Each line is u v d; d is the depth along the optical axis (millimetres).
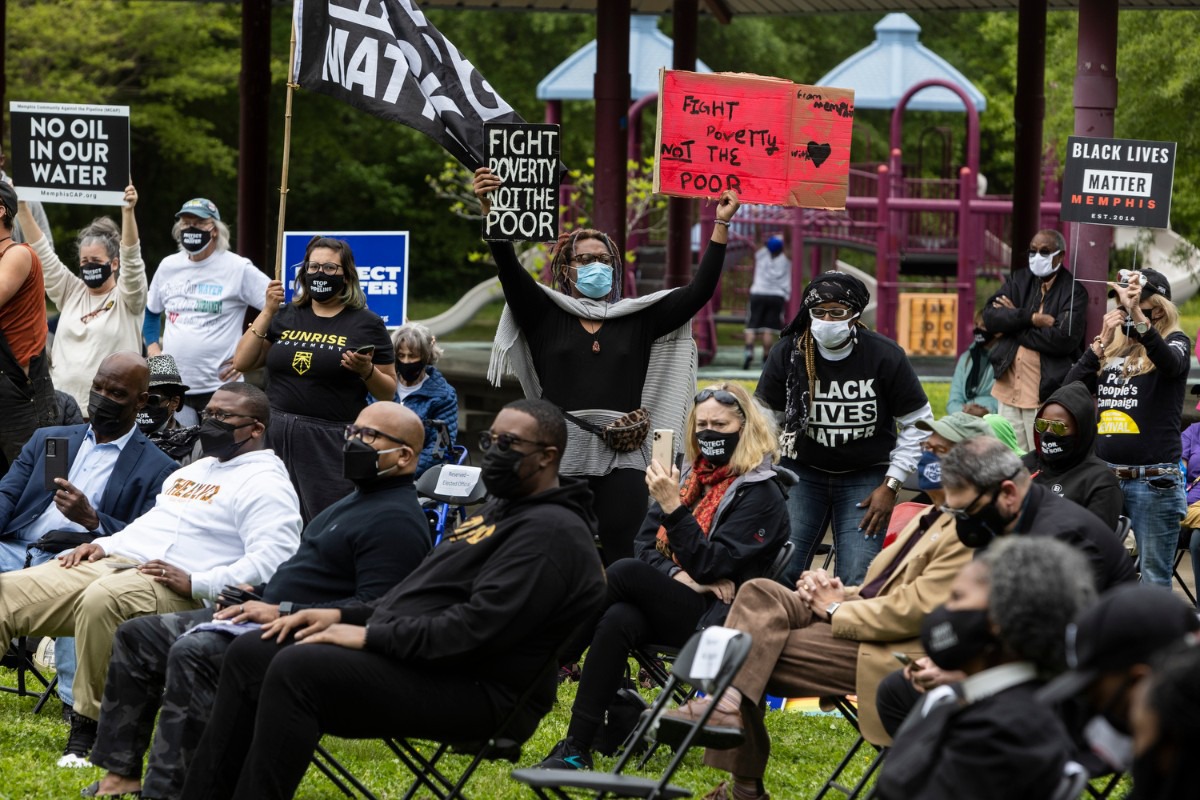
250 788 7625
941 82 35250
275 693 7664
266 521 9617
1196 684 4805
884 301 33250
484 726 8000
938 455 9219
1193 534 13727
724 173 11977
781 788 9500
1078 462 9852
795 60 57188
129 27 43656
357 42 13148
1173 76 26531
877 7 23688
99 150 14250
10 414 11977
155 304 14297
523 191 11500
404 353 13742
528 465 8062
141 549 9789
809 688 8672
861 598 8883
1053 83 34281
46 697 10711
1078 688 5473
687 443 10023
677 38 23188
